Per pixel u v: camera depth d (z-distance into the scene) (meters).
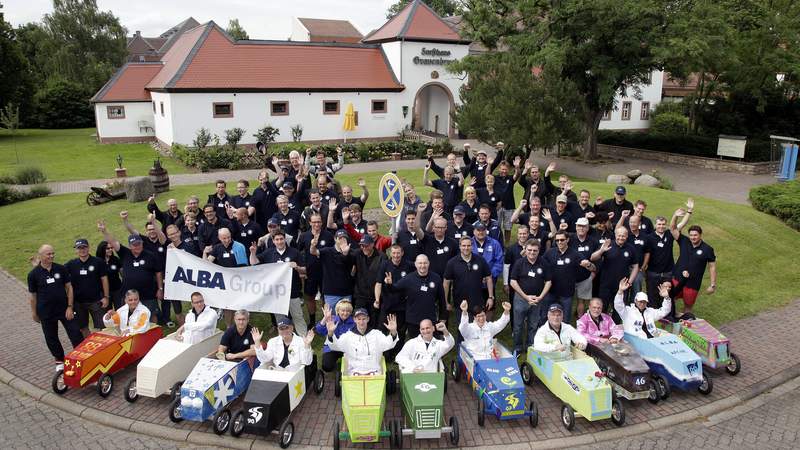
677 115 56.38
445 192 15.80
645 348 11.19
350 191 14.59
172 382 10.42
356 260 11.82
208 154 34.44
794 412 10.38
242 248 12.56
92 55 78.12
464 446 9.24
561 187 15.38
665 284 11.74
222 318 13.52
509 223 15.98
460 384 11.07
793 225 21.33
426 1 86.44
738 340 13.18
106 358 10.73
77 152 42.66
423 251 12.48
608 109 38.41
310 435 9.48
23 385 11.18
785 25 37.34
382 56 47.34
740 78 40.38
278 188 15.57
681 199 22.86
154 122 47.56
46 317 11.39
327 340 10.41
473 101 31.09
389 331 10.86
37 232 21.44
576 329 11.33
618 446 9.34
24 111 58.09
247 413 8.95
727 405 10.49
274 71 42.31
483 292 11.81
